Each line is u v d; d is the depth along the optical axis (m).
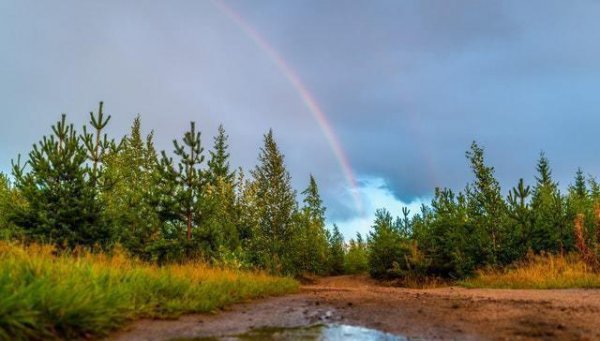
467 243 21.05
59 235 14.59
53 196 14.93
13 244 10.06
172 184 17.55
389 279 25.94
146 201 17.61
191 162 17.83
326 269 36.25
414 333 5.25
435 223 24.23
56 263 7.51
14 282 5.69
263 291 11.16
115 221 16.75
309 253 30.48
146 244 17.38
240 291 9.86
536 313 6.43
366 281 26.86
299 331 5.51
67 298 5.16
